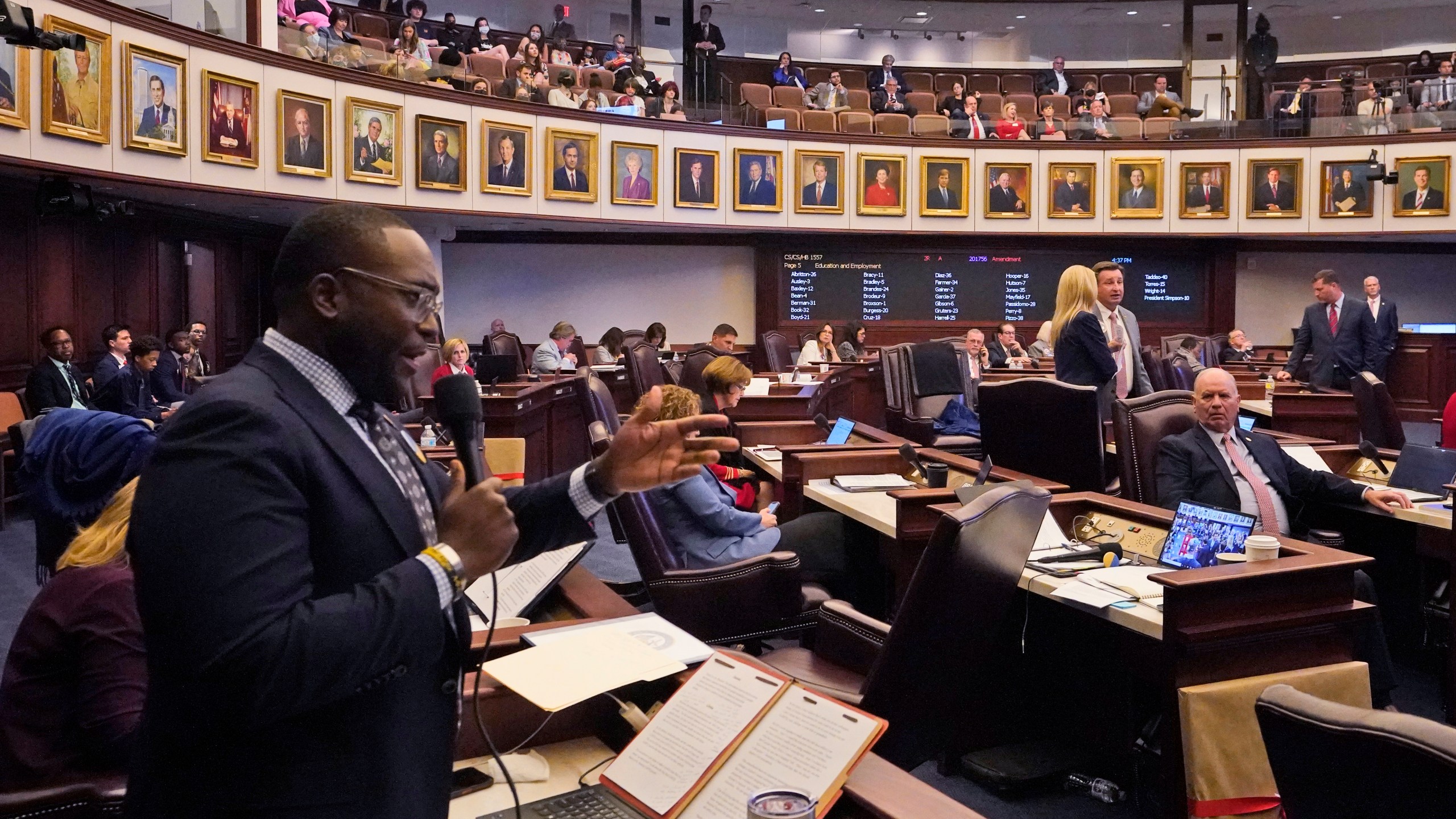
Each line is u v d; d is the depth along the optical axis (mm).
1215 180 13633
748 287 14555
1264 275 14688
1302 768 1710
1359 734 1576
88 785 1822
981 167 13703
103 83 7602
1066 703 3447
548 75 12117
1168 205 13711
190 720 1134
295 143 9398
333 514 1163
